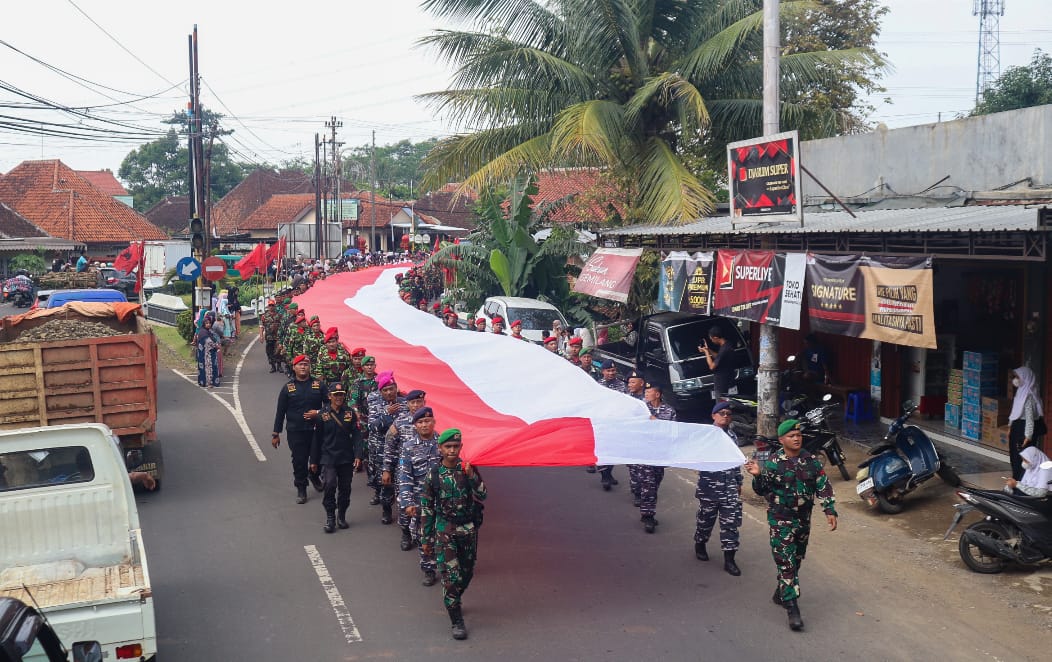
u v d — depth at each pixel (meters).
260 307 36.75
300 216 72.38
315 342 15.38
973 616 8.01
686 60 20.33
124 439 11.84
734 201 13.70
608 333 23.91
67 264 48.00
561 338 20.33
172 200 85.81
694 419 16.41
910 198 14.70
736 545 9.09
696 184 18.67
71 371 11.52
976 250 9.80
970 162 14.15
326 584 8.79
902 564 9.34
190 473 13.10
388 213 74.62
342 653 7.28
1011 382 12.73
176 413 17.73
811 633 7.66
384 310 17.41
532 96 20.89
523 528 10.66
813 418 12.55
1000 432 12.78
